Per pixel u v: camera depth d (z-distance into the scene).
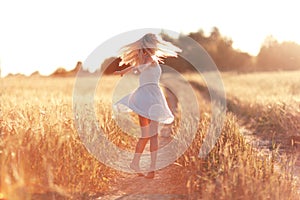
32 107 7.39
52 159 5.15
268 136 10.41
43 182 5.06
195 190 5.56
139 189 5.80
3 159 4.70
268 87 23.25
